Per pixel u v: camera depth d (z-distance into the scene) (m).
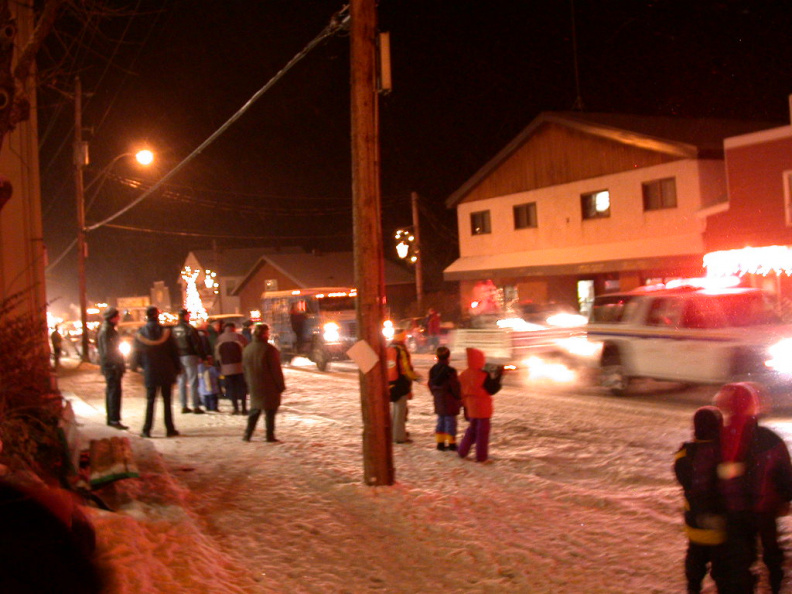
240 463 10.47
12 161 12.70
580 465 10.32
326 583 6.22
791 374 13.25
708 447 5.15
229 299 73.06
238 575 6.23
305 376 23.08
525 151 35.59
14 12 10.34
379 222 9.16
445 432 11.44
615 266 30.91
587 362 16.95
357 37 9.01
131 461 8.30
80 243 33.66
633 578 6.31
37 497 3.23
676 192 29.28
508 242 36.75
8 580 2.90
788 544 6.64
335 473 9.75
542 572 6.48
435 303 40.19
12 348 8.51
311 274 60.22
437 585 6.23
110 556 5.59
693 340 14.38
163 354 12.80
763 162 25.61
